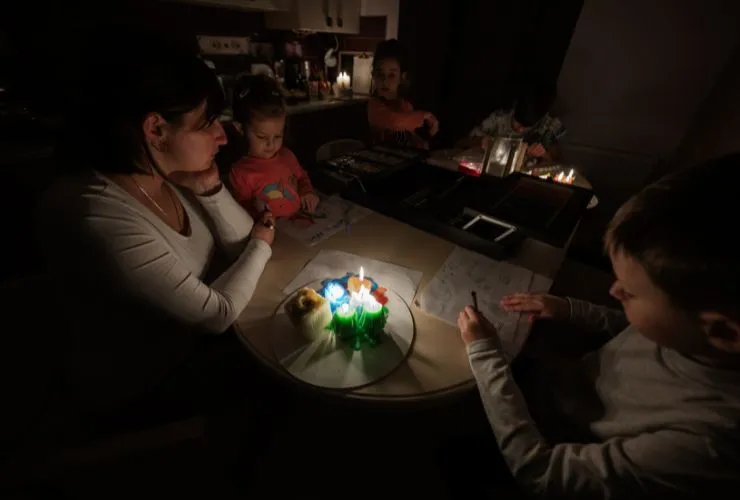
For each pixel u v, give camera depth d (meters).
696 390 0.54
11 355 0.96
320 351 0.73
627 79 2.84
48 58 1.79
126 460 0.71
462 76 3.55
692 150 2.43
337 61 3.77
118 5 2.18
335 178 1.53
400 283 0.93
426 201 1.28
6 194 1.65
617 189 3.06
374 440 1.33
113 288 0.69
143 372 0.87
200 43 2.71
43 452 0.66
